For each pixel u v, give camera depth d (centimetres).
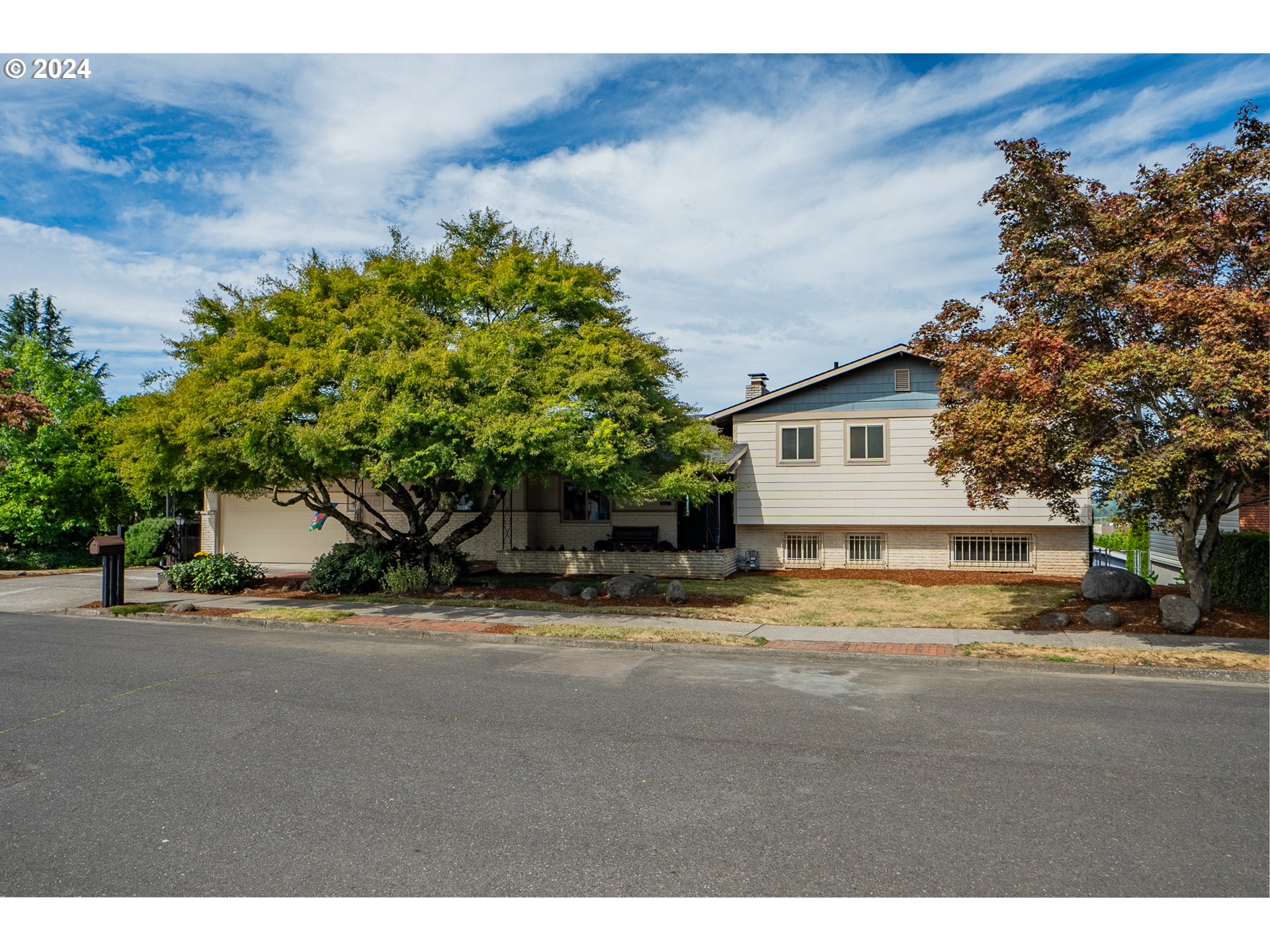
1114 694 822
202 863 438
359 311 1487
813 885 409
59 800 530
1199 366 901
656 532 2191
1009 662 969
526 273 1600
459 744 649
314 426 1377
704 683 880
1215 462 969
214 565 1814
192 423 1377
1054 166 1125
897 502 1992
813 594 1648
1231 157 1016
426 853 447
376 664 990
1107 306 1081
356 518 2394
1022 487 1149
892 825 481
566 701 795
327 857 444
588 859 439
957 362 1156
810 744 645
